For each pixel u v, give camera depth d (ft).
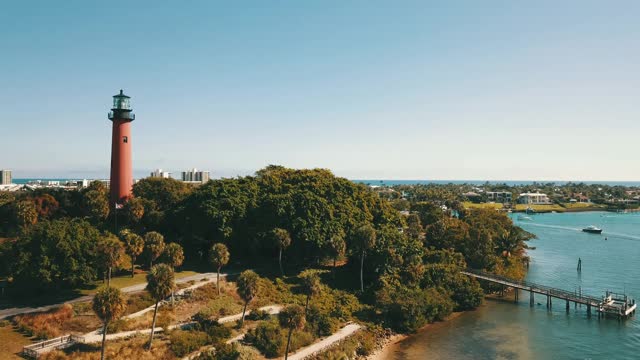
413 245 316.40
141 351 178.19
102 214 321.93
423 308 260.42
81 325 194.18
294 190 334.24
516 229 407.85
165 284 182.91
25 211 300.61
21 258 212.23
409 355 220.43
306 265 314.55
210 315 216.33
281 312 185.57
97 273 228.84
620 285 351.67
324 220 308.60
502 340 240.12
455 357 217.97
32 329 182.70
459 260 337.72
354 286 291.58
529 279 372.79
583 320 273.75
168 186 376.48
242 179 356.59
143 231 324.19
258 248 308.60
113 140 327.88
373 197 367.04
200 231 305.53
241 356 182.60
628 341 238.48
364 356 217.56
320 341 217.36
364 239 282.56
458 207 628.28
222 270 289.53
